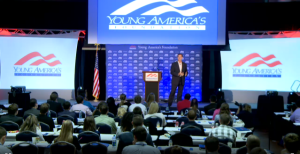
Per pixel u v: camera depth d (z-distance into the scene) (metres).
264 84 13.44
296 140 4.13
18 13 14.55
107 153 5.19
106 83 13.63
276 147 8.55
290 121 8.21
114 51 13.60
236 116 8.48
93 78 14.81
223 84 13.89
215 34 13.41
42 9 14.66
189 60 13.48
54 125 6.73
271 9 14.27
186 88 13.46
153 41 13.52
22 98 11.10
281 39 13.27
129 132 5.10
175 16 13.45
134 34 13.53
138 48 13.58
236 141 5.91
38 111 7.64
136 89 13.59
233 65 13.76
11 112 6.71
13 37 13.73
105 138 5.88
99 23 13.54
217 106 8.89
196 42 13.44
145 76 11.95
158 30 13.49
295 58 13.11
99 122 6.43
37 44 13.85
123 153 4.41
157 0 13.45
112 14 13.52
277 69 13.30
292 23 14.17
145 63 13.56
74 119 7.33
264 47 13.43
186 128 6.14
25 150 4.75
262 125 11.26
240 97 13.66
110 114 8.01
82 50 14.62
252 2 14.51
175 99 13.23
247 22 14.52
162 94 13.45
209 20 13.41
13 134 5.98
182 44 13.47
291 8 14.07
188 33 13.45
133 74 13.60
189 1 13.40
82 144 5.36
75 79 14.34
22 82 13.77
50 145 4.93
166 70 13.51
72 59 14.00
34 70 13.83
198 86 13.47
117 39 13.55
